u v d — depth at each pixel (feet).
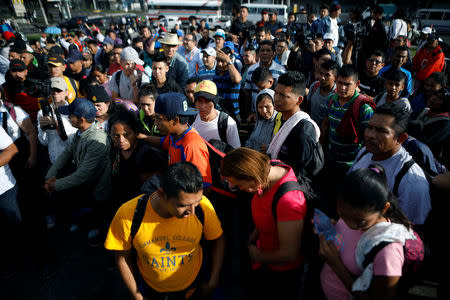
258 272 6.72
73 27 56.95
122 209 5.33
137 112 11.78
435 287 8.19
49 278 9.28
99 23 77.00
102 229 10.41
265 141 10.46
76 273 9.51
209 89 9.39
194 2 80.89
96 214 10.07
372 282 4.39
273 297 6.53
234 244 9.57
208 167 7.32
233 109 15.23
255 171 5.09
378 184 4.27
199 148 7.20
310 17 34.88
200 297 6.18
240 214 9.17
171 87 14.49
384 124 6.03
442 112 9.93
